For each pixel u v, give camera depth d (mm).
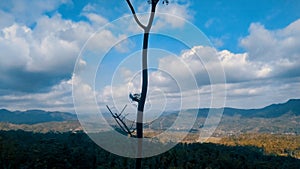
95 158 17688
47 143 19312
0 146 17266
